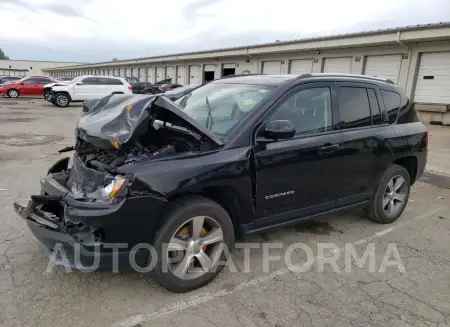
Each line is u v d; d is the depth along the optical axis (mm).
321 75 3955
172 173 2832
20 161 7270
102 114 3312
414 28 15242
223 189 3135
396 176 4621
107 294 2980
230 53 26219
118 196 2682
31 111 17688
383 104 4461
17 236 3896
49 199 2979
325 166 3766
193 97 4211
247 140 3246
